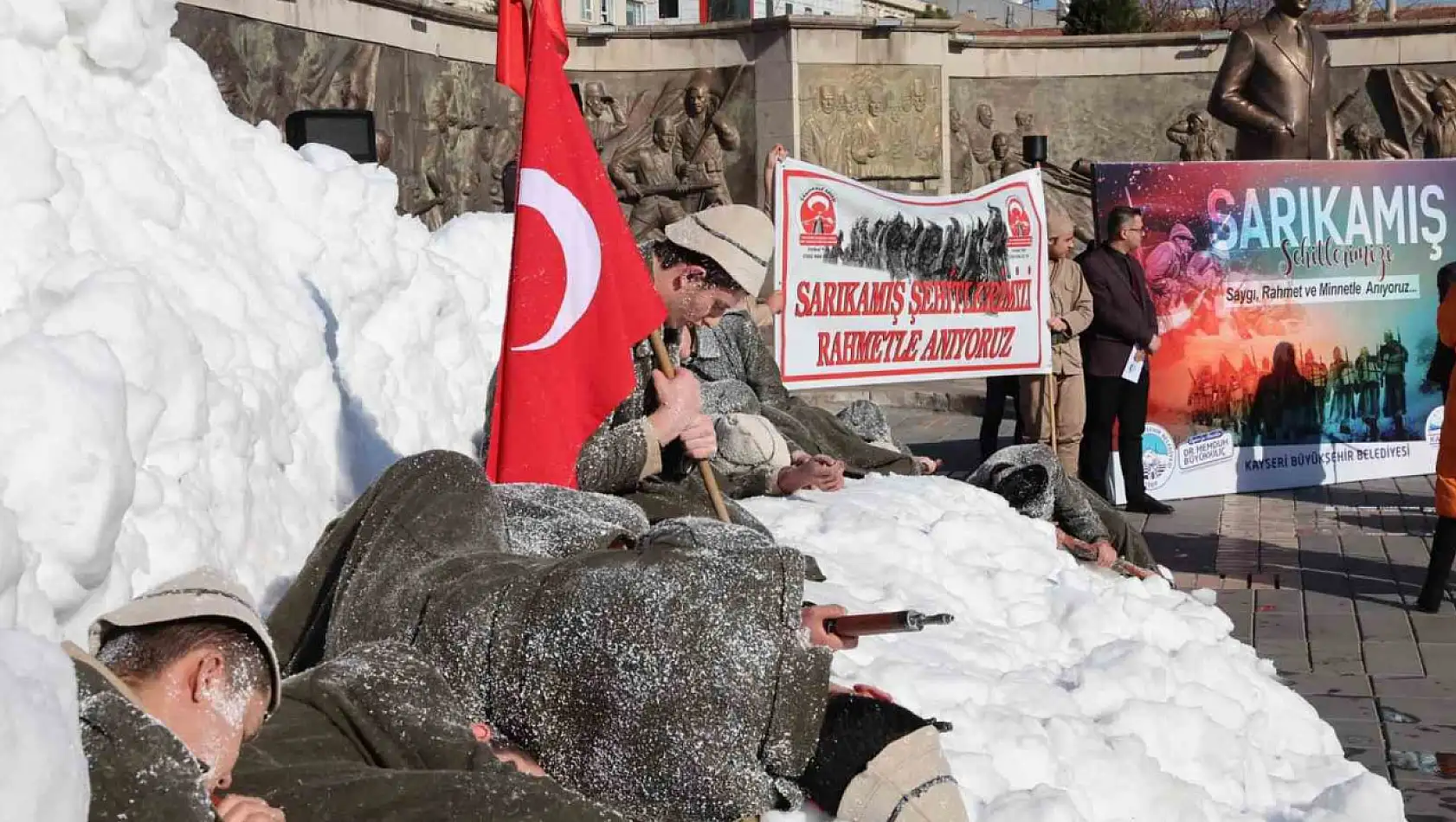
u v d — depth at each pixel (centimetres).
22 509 283
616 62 1777
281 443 425
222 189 477
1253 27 1569
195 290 413
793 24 1727
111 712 216
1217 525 1059
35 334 303
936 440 1410
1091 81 1936
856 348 895
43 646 184
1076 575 543
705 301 477
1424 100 1908
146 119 444
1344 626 792
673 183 1786
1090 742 395
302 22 1279
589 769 293
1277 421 1194
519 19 454
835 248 880
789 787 302
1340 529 1040
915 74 1803
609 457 435
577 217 430
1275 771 456
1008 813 341
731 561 300
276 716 274
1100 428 1083
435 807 250
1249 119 1548
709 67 1769
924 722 320
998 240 945
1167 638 520
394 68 1448
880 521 513
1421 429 1239
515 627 303
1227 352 1173
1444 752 596
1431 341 1227
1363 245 1206
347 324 508
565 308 428
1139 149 1942
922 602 466
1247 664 538
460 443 557
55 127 391
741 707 289
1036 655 471
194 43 1132
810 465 557
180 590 239
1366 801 421
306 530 428
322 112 754
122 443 304
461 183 1584
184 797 213
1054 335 1063
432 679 290
